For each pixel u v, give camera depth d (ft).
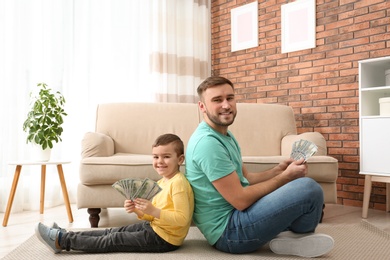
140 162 8.31
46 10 11.40
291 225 5.65
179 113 11.18
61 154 11.60
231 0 15.01
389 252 6.08
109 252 5.99
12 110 10.58
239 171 6.04
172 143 6.01
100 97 12.70
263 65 13.88
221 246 5.87
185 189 5.74
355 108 11.42
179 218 5.59
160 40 13.99
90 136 8.91
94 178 8.20
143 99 13.84
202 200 5.81
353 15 11.46
